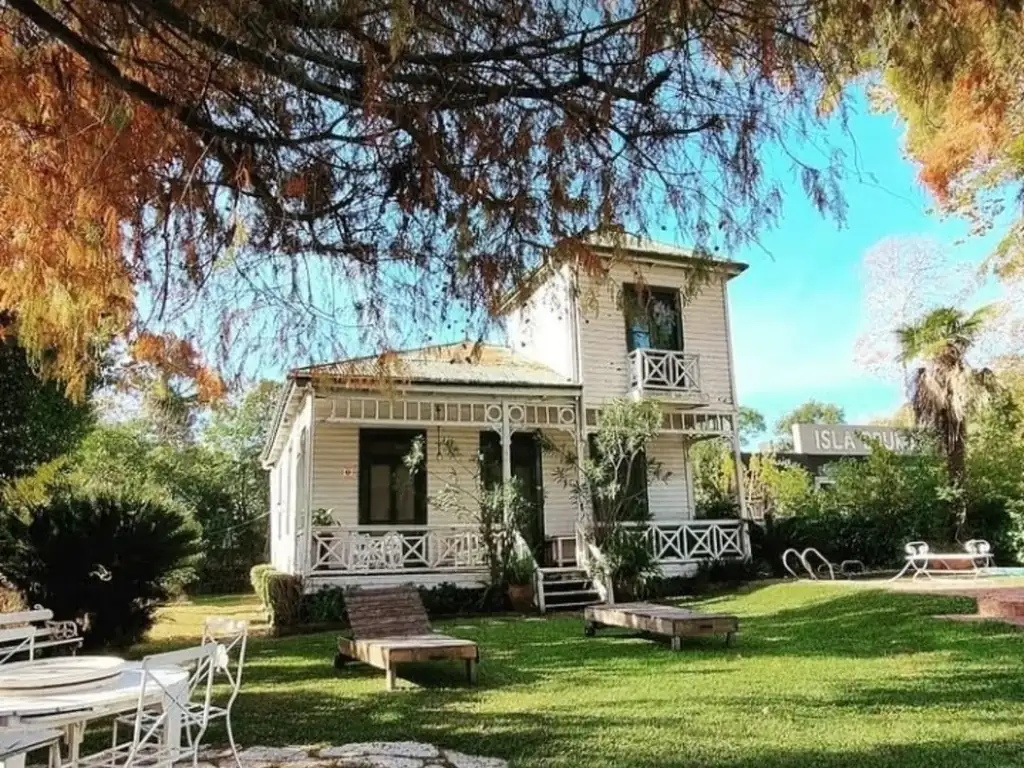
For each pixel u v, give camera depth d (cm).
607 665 825
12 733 328
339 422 1456
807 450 2744
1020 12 225
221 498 2777
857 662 770
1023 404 1683
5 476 1169
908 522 1733
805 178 255
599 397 1617
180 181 270
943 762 442
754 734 523
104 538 1093
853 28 231
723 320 1744
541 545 1623
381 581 1421
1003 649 771
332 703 674
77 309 293
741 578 1603
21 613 607
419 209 286
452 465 1617
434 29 236
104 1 235
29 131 258
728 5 231
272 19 224
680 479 1722
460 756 496
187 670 457
